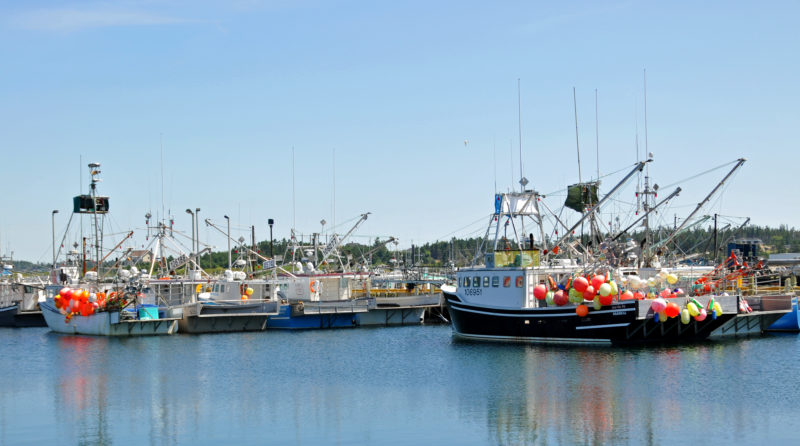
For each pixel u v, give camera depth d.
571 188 89.56
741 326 84.56
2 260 137.75
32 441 49.44
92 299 93.25
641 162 82.81
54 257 121.06
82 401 59.34
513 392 58.81
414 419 52.56
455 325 87.88
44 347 84.38
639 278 75.75
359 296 115.50
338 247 131.25
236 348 83.38
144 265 139.62
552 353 73.25
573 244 89.69
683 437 47.38
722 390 58.00
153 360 76.12
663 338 77.06
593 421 50.81
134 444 48.53
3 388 64.00
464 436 48.59
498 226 85.00
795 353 71.75
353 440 48.38
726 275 83.94
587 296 73.88
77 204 105.69
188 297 103.06
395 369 69.62
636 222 87.25
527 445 46.62
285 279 109.62
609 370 65.00
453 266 126.56
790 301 86.44
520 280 80.50
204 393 61.47
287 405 57.19
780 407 53.44
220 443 48.34
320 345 85.38
